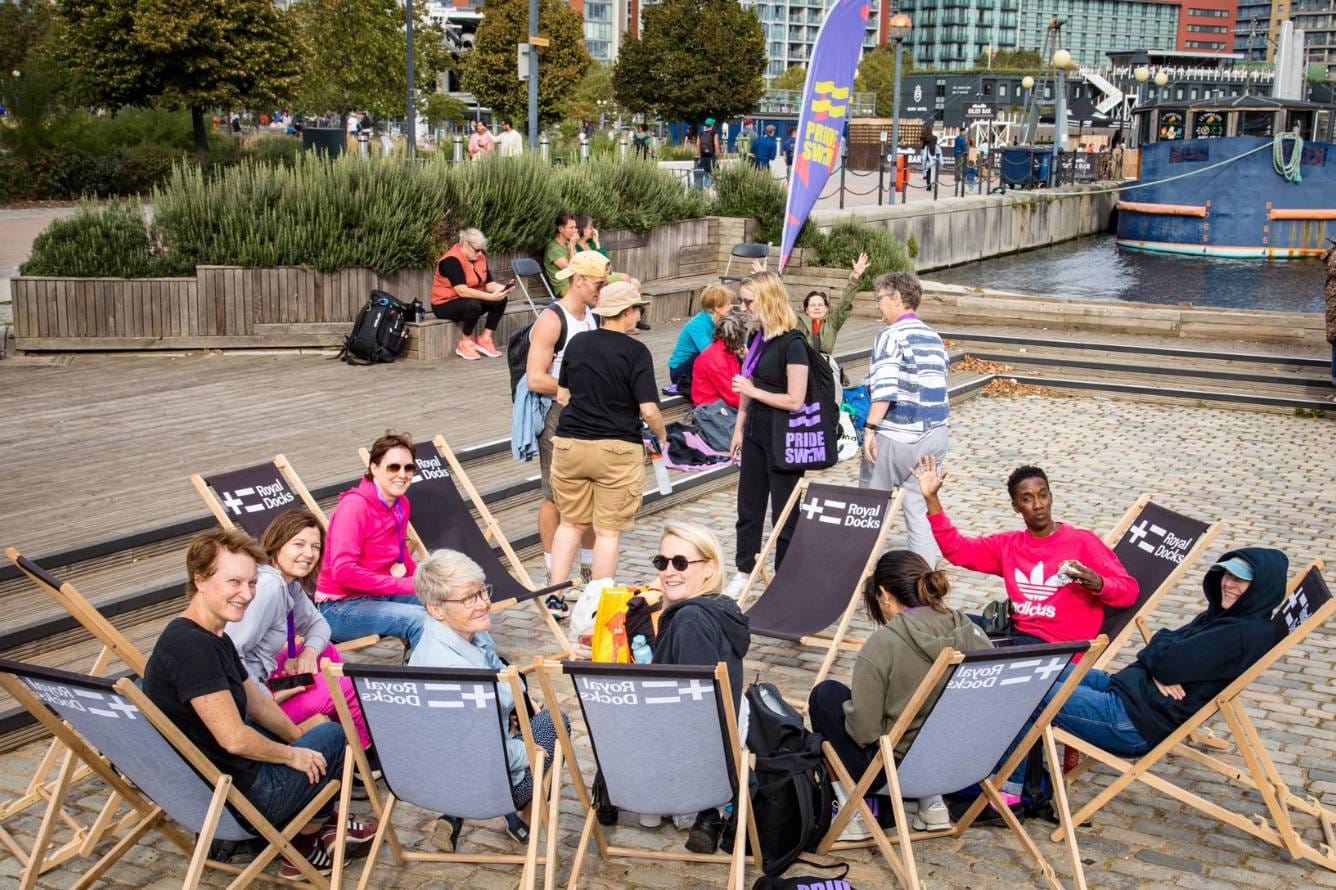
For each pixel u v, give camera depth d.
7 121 30.33
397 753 4.49
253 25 30.56
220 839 4.71
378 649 7.20
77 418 10.84
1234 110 37.44
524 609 7.88
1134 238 40.03
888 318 7.73
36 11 38.03
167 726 4.05
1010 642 5.76
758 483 8.02
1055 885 4.76
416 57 42.50
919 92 94.12
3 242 20.89
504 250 16.38
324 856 4.88
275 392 12.20
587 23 145.50
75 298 13.66
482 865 4.99
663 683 4.23
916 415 7.60
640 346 7.26
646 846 5.10
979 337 17.59
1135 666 5.37
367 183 14.85
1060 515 10.33
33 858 4.58
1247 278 33.03
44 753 5.90
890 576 4.94
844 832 5.07
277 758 4.48
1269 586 5.09
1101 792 5.44
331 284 14.49
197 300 13.97
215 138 33.31
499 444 10.38
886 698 4.76
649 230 19.00
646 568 8.86
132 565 7.57
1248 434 13.65
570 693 6.59
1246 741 5.08
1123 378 16.17
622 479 7.30
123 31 29.67
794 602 6.84
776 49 181.12
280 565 5.34
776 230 20.55
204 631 4.37
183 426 10.62
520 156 17.12
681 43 44.66
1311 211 36.88
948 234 34.03
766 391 7.72
